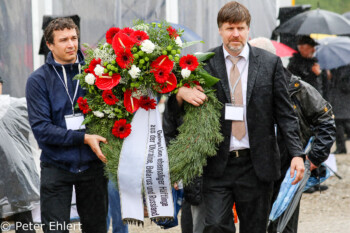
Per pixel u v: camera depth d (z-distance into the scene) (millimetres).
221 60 5047
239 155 5012
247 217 5105
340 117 13117
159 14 9609
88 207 5480
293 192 5543
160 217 5156
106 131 5180
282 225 5578
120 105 5102
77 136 5086
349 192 10672
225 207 5047
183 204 6402
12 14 8547
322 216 9031
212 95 4965
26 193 6637
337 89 13023
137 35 4996
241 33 4895
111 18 9117
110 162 5141
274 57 5016
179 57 5004
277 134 5688
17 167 6613
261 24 10742
